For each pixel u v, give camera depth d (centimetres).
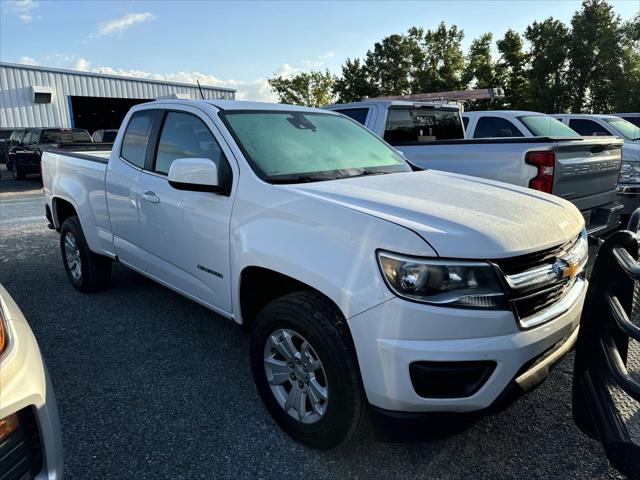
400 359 205
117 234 413
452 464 246
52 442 174
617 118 1033
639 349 223
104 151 574
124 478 235
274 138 325
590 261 557
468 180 329
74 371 338
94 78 2758
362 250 220
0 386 158
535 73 4306
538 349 217
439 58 5528
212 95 3186
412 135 672
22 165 1772
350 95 5778
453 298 204
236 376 330
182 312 443
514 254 211
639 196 664
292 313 242
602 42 4000
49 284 524
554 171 434
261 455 251
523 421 281
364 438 263
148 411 289
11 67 2494
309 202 251
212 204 300
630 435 187
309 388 249
